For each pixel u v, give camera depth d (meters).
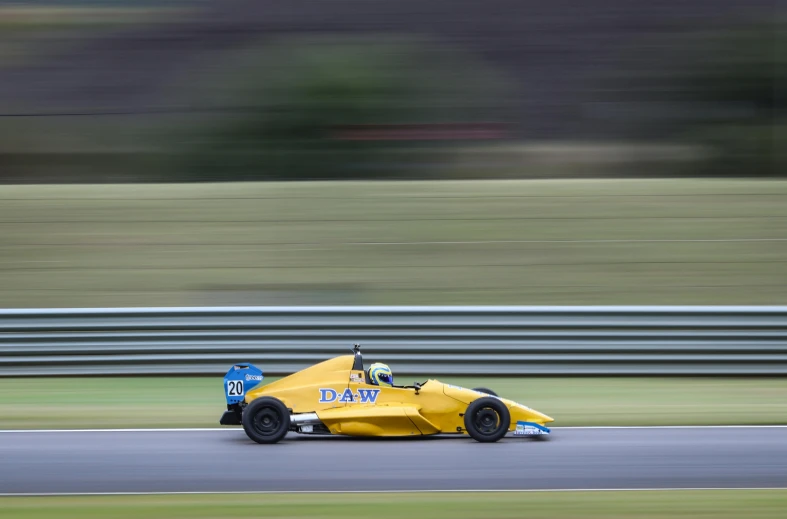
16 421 37.72
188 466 29.84
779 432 35.75
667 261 71.06
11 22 181.00
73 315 47.97
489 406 33.59
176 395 43.59
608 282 66.81
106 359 47.81
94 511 24.66
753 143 121.50
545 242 75.94
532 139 130.75
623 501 25.72
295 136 126.62
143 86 151.38
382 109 131.00
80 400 42.31
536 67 151.25
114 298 63.50
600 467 29.88
